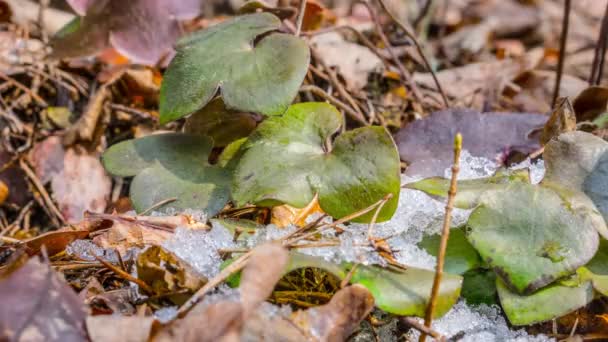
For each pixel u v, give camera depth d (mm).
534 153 554
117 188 616
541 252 494
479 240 499
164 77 545
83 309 464
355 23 830
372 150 512
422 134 572
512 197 506
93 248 522
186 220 520
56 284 466
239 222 526
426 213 523
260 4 587
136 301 495
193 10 642
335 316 476
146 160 556
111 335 458
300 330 472
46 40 694
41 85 659
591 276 497
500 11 1042
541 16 1037
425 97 670
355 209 509
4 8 688
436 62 775
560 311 487
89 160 622
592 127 572
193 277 490
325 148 533
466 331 505
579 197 507
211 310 457
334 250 497
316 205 538
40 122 645
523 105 667
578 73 766
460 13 1021
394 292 483
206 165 551
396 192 505
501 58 798
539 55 813
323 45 682
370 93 667
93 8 617
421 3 910
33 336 455
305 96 634
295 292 502
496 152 569
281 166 519
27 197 619
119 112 644
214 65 536
